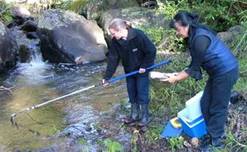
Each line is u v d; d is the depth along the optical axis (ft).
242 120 14.10
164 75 13.19
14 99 18.51
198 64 12.07
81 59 23.00
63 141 14.11
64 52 23.18
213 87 12.26
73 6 29.25
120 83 19.13
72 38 23.53
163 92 16.75
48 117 16.17
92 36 24.00
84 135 14.42
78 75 21.54
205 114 12.89
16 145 14.10
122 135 14.15
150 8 26.40
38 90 19.56
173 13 23.68
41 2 31.37
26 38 25.98
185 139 13.46
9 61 22.72
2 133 15.06
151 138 13.67
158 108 15.67
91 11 27.43
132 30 13.47
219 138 12.88
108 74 14.07
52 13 24.67
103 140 13.87
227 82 12.10
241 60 18.19
